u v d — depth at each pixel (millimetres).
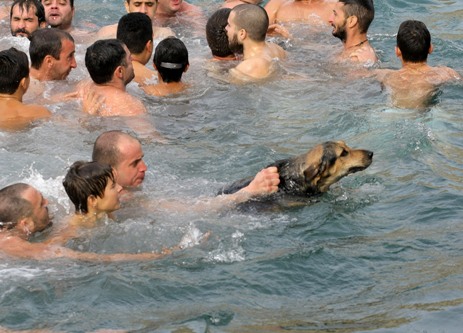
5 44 12922
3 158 9336
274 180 8242
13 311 6457
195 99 11344
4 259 7133
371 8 12609
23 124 10250
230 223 7832
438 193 8469
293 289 6859
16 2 13258
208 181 8844
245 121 10648
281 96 11445
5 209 7500
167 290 6773
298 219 7934
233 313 6457
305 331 6188
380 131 10078
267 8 14883
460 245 7473
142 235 7566
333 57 12836
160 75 11609
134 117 10570
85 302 6586
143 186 8633
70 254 7258
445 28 14711
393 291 6781
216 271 7062
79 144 9797
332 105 11039
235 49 12508
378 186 8664
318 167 8141
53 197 8305
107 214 7816
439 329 6199
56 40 11445
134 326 6262
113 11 15969
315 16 14453
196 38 14203
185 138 10102
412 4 16141
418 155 9438
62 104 10867
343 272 7086
